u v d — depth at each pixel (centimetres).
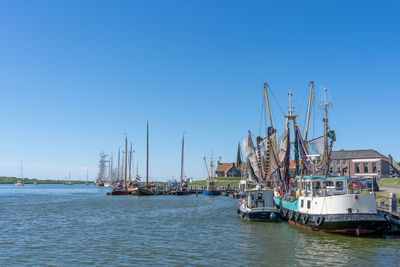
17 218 5762
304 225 4244
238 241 3619
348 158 12375
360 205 3606
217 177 19612
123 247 3353
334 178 4447
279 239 3688
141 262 2783
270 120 6644
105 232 4269
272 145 6000
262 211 4994
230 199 11544
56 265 2691
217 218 5756
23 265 2695
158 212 6825
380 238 3594
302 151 5122
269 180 6231
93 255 3020
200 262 2777
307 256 2936
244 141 8150
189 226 4803
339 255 2948
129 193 14225
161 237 3906
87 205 8650
